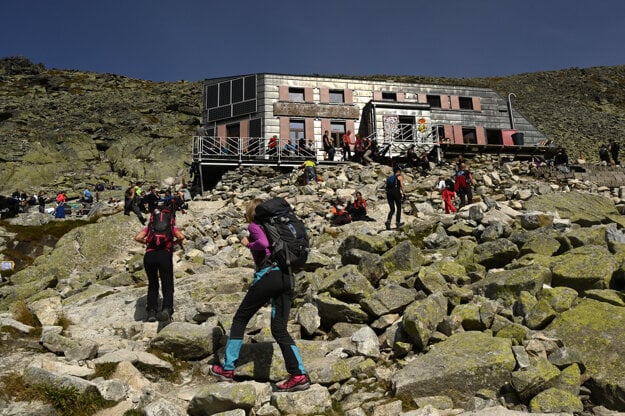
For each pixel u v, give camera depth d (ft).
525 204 52.42
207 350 20.16
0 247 60.08
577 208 52.60
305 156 92.53
